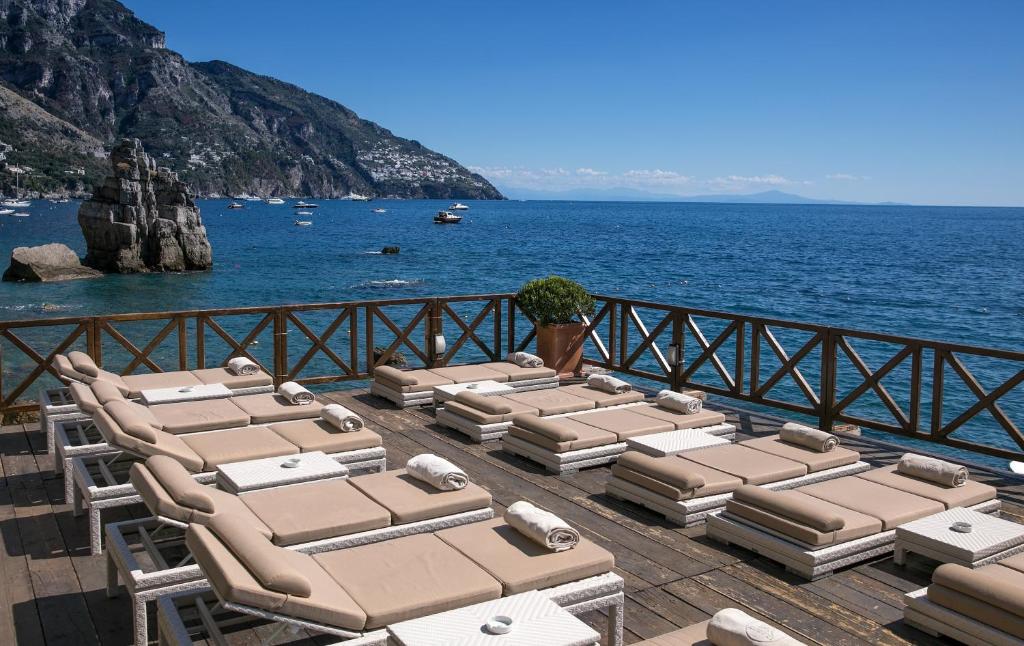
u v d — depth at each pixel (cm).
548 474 614
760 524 467
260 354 1848
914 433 695
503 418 697
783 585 428
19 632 373
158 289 3341
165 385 714
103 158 16412
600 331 2169
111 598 407
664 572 443
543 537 367
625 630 379
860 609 401
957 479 512
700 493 516
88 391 549
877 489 509
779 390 1477
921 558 466
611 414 700
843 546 442
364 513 415
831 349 742
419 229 8581
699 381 1542
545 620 305
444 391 780
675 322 896
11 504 538
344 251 5391
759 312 2883
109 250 3803
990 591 354
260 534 330
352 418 588
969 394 1491
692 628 310
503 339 2006
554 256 5250
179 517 357
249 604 291
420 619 305
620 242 6831
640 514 531
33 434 707
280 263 4494
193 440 546
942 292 3456
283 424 605
